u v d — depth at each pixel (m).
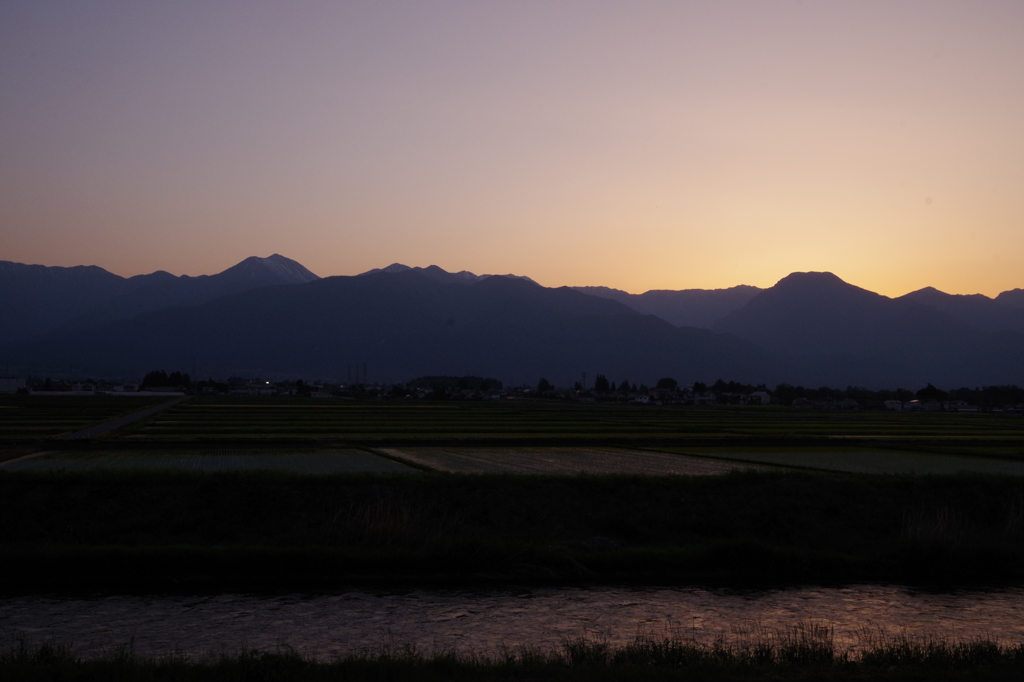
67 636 23.81
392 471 51.56
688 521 39.62
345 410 161.50
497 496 40.97
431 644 23.36
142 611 26.48
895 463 63.88
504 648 22.25
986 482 46.88
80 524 35.34
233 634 24.14
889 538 38.59
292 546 32.75
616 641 23.80
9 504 36.00
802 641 21.44
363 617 26.20
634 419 137.12
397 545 33.28
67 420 108.94
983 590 32.03
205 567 30.48
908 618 27.75
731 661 18.48
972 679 16.86
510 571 31.78
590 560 32.66
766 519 39.81
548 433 94.12
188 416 125.12
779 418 155.88
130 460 57.28
